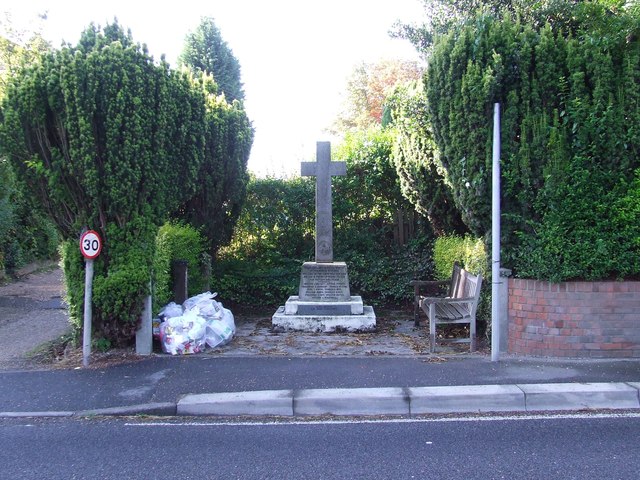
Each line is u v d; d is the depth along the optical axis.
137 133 7.52
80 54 7.25
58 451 4.87
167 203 8.59
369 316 9.57
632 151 7.14
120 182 7.52
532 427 5.30
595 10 8.09
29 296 13.09
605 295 7.23
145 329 7.90
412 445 4.90
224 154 11.12
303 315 9.70
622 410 5.79
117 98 7.31
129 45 7.80
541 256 7.29
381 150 12.38
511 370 6.75
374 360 7.43
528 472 4.30
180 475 4.36
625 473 4.25
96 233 7.43
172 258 9.55
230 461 4.61
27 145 7.46
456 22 9.52
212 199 11.12
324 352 8.05
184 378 6.75
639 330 7.23
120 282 7.59
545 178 7.20
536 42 7.57
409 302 12.15
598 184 7.17
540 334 7.37
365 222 12.91
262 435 5.21
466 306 8.46
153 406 5.88
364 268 12.25
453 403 5.87
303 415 5.83
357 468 4.44
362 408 5.87
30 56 14.35
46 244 18.77
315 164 10.30
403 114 10.97
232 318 9.05
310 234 12.95
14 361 7.79
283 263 12.58
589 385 6.10
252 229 12.86
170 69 8.75
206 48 24.64
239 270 12.26
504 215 7.51
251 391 6.18
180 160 8.93
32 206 7.92
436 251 11.02
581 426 5.30
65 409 5.90
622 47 7.42
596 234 7.16
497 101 7.52
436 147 8.77
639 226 7.10
